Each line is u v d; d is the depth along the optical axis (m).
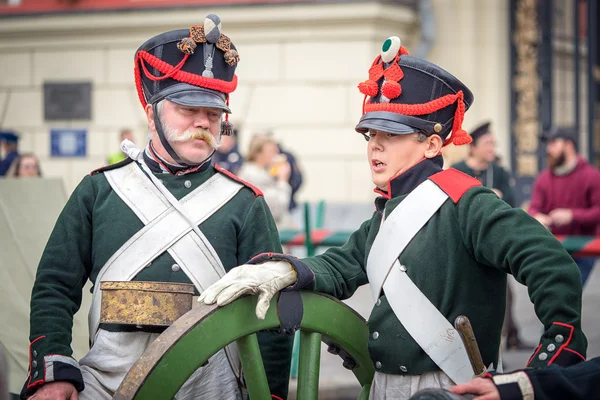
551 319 4.29
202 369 4.93
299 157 18.81
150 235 4.92
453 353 4.64
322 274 4.93
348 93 18.62
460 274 4.66
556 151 11.86
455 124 4.95
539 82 19.42
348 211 18.56
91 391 4.86
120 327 4.86
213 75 5.02
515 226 4.47
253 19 18.66
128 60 19.50
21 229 6.34
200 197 5.05
